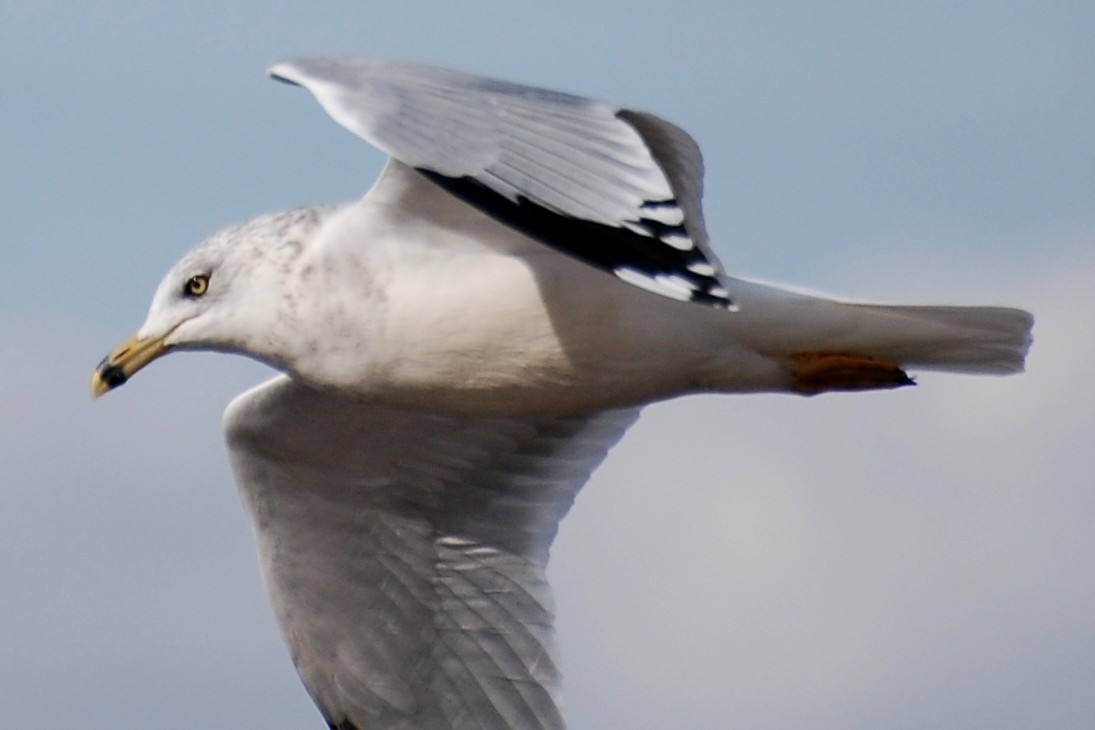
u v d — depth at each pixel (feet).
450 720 43.24
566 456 42.75
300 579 42.75
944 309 36.35
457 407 37.17
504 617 42.91
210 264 36.88
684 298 27.61
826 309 36.29
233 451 41.06
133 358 37.24
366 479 41.91
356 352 36.29
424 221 35.53
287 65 31.14
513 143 28.94
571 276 35.45
